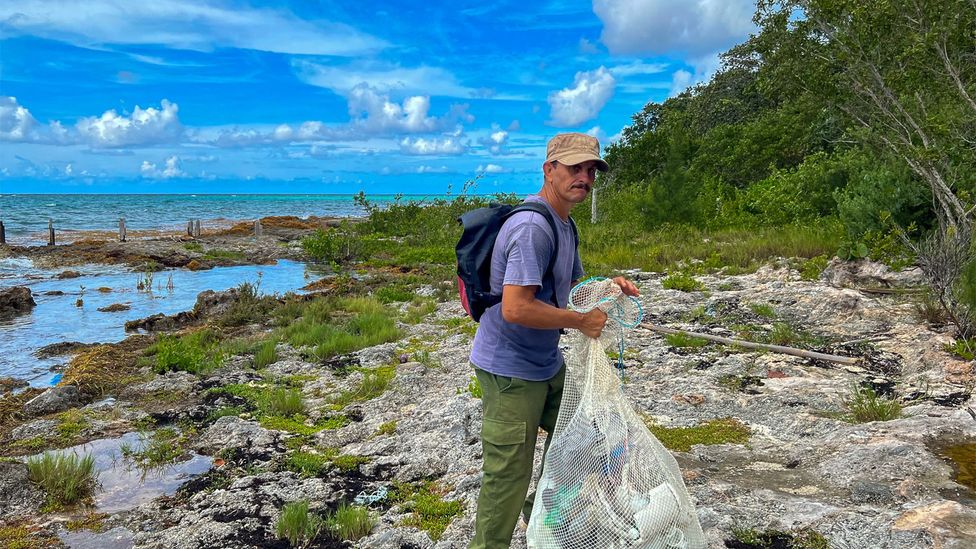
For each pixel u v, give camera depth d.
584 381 2.99
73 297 16.19
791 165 28.20
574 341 3.11
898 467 4.17
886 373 6.68
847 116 13.50
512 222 2.79
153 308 14.60
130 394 7.84
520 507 2.94
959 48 11.37
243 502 4.75
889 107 12.32
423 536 4.02
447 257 21.78
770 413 5.66
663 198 21.03
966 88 11.46
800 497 4.00
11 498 5.04
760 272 12.56
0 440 6.50
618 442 2.90
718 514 3.75
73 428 6.67
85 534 4.51
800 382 6.40
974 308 7.46
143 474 5.54
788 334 8.05
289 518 4.23
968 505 3.66
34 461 5.36
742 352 7.61
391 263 22.08
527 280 2.68
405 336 10.31
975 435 4.64
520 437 2.87
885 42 11.61
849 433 4.89
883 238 10.96
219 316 12.77
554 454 2.92
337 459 5.50
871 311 8.77
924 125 11.21
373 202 32.66
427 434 5.76
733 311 9.66
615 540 2.79
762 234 17.16
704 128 41.12
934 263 8.20
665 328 8.79
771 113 30.31
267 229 38.84
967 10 10.77
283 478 5.19
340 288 15.66
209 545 4.19
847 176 18.55
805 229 16.30
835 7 11.61
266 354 9.14
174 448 6.07
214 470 5.48
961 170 11.21
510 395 2.88
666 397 6.20
